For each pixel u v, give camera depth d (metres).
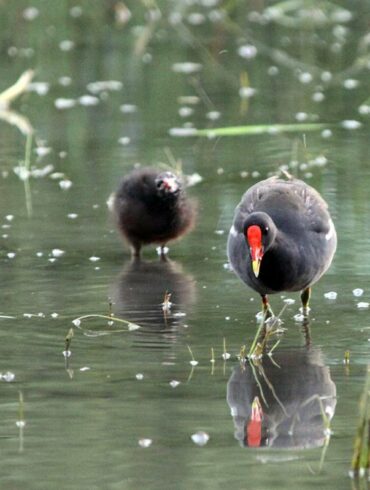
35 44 29.12
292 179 13.87
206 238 16.08
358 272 14.09
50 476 8.51
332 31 29.50
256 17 31.12
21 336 11.91
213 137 21.56
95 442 9.13
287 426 9.45
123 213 15.41
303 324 12.23
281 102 23.77
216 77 26.08
